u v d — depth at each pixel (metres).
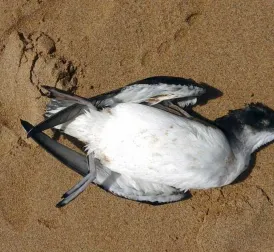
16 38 1.19
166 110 1.10
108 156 1.08
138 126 1.07
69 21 1.19
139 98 1.08
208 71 1.18
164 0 1.18
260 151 1.18
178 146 1.06
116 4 1.18
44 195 1.21
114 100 1.08
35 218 1.21
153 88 1.07
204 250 1.19
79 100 1.07
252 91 1.17
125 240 1.21
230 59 1.17
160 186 1.11
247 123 1.12
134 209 1.20
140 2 1.18
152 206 1.20
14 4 1.19
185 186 1.08
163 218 1.20
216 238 1.19
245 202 1.18
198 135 1.07
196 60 1.18
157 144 1.06
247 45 1.17
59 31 1.19
